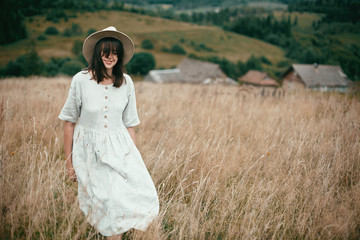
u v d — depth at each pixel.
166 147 3.48
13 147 3.08
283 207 2.48
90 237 2.01
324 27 53.50
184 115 4.93
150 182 2.18
